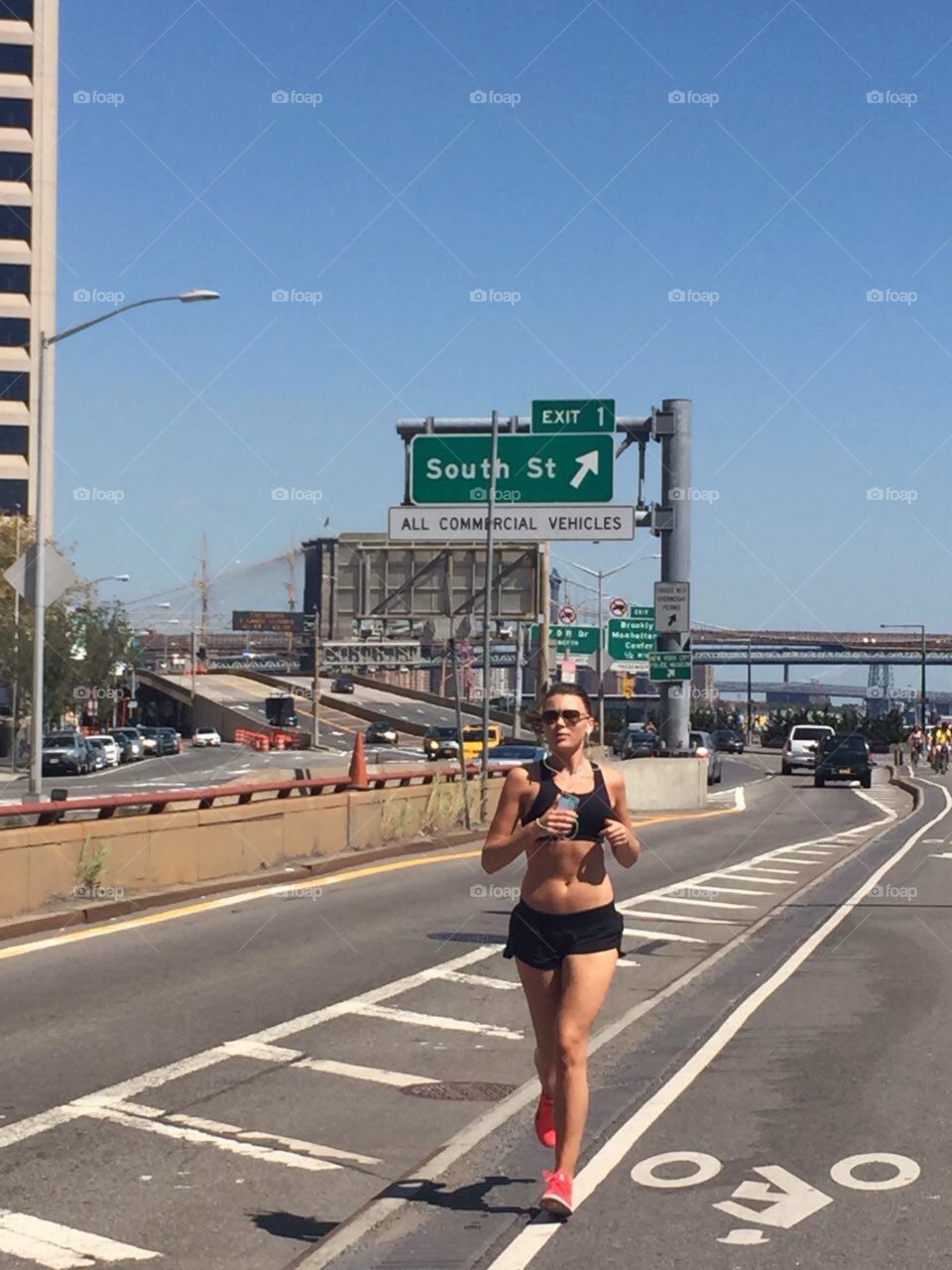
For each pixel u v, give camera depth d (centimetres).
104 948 1436
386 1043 1034
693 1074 934
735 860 2595
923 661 9806
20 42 9256
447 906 1817
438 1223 638
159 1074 921
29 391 9044
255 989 1229
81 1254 599
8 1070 924
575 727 643
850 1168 718
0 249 9138
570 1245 607
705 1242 609
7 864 1538
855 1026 1088
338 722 11481
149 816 1822
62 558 2861
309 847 2270
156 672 14888
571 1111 629
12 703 7250
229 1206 666
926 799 4709
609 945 640
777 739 10794
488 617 3191
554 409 3569
